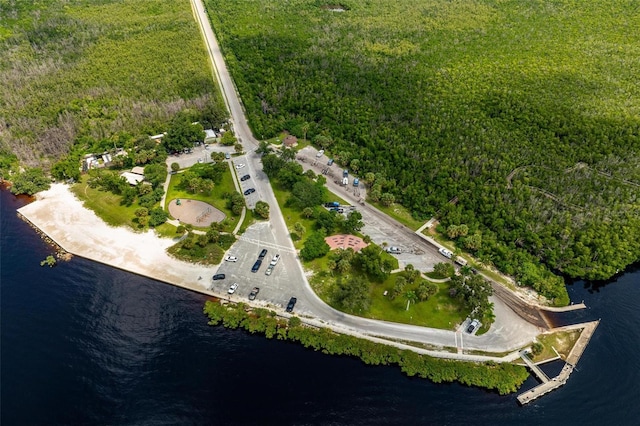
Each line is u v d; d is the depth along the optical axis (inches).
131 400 5251.0
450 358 5753.0
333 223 7578.7
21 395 5280.5
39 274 6924.2
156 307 6412.4
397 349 5807.1
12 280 6791.3
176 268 7003.0
